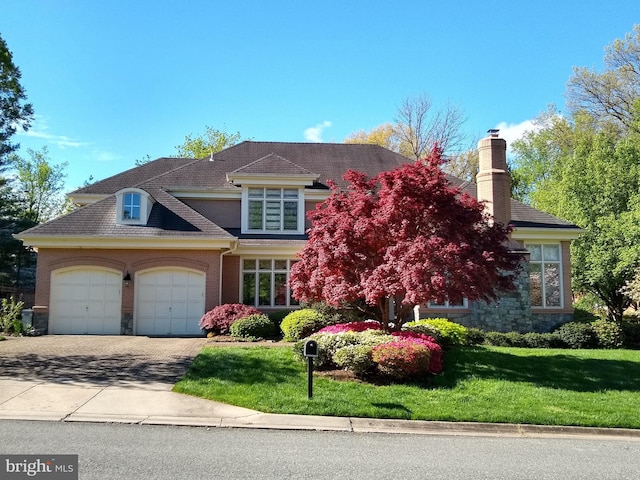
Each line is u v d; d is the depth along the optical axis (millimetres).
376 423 8680
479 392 10625
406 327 15727
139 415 8578
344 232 12898
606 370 13000
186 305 19594
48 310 18984
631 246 21828
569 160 25891
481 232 13641
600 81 37844
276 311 21219
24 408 8742
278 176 22469
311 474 6105
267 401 9391
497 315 19844
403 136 43625
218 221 23094
